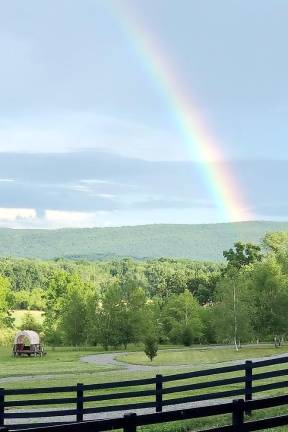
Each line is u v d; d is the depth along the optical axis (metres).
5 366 57.38
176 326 102.38
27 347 84.75
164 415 6.90
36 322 134.50
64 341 106.62
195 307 104.56
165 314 107.56
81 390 19.27
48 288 117.94
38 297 192.50
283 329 83.50
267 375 19.36
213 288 148.12
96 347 106.94
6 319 118.81
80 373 46.31
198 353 77.44
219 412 7.20
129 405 19.34
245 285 86.75
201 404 24.00
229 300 84.31
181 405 23.98
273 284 84.81
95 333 99.69
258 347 86.88
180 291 195.38
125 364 61.00
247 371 19.47
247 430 7.33
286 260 103.44
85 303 106.50
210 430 7.16
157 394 19.45
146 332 99.50
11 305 119.81
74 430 6.38
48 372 47.75
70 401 19.19
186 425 18.53
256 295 85.19
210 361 62.31
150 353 64.50
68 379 39.66
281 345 89.69
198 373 19.48
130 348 103.75
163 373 44.16
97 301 102.81
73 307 106.00
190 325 101.06
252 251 133.88
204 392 28.62
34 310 190.75
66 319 105.81
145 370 49.22
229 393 19.34
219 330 84.56
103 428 6.57
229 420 18.98
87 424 6.46
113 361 66.69
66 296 115.06
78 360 70.12
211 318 99.88
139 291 102.12
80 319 105.50
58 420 22.16
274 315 83.06
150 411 22.97
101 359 71.31
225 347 90.31
